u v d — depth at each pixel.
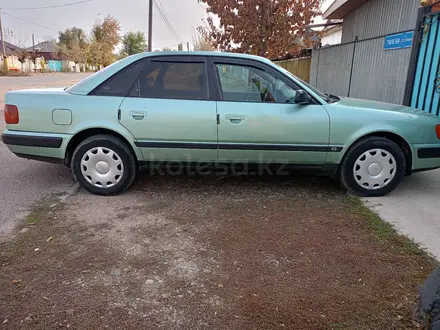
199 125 3.96
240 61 4.08
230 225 3.44
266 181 4.76
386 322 2.16
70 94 4.01
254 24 11.44
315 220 3.56
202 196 4.20
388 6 9.45
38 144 4.02
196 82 4.04
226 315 2.22
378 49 8.35
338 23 12.96
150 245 3.05
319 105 4.04
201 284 2.52
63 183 4.61
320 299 2.37
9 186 4.47
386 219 3.58
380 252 2.96
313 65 12.91
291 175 5.01
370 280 2.58
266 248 3.02
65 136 3.98
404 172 4.16
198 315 2.22
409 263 2.80
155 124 3.96
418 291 2.34
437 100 5.84
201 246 3.04
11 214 3.63
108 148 4.05
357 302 2.34
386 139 4.08
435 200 4.09
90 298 2.36
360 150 4.07
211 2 11.89
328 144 4.04
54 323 2.13
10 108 4.03
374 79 8.54
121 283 2.53
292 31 12.11
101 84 4.02
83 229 3.32
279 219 3.58
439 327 1.97
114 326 2.12
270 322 2.16
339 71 10.66
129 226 3.40
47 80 30.69
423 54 6.20
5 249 2.93
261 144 4.03
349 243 3.11
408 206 3.91
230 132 3.98
